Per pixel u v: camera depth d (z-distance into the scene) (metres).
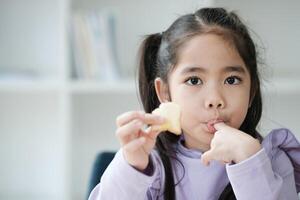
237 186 0.78
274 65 2.04
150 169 0.82
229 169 0.78
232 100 0.86
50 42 2.10
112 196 0.81
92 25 1.83
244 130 1.01
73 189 2.10
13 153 2.14
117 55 1.89
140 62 1.08
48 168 2.15
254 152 0.78
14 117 2.14
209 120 0.85
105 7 2.06
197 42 0.88
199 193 0.93
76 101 2.04
